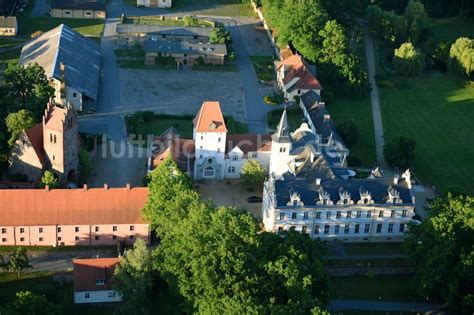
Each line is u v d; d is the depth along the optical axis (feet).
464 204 619.26
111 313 585.63
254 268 545.85
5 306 524.52
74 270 580.30
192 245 553.23
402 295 634.02
